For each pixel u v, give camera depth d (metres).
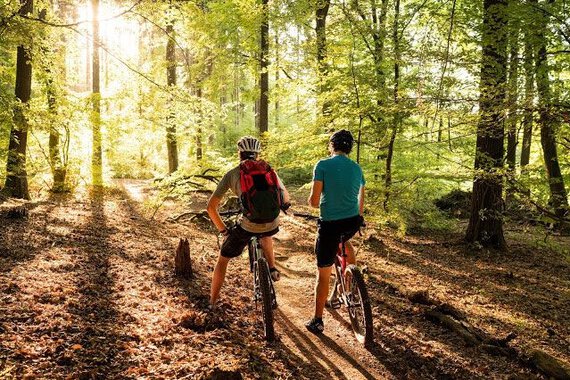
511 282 9.02
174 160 19.91
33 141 15.02
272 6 15.50
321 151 9.42
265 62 16.72
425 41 7.84
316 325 5.14
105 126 16.02
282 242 11.39
